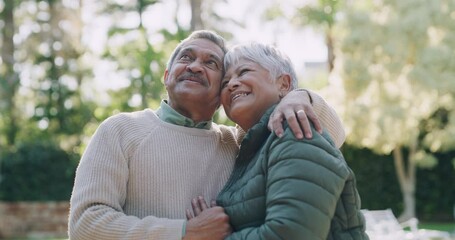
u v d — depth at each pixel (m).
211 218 2.73
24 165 17.17
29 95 21.75
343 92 16.72
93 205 2.85
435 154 18.34
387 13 16.47
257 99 2.94
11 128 20.80
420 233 11.29
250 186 2.68
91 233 2.79
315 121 2.68
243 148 2.86
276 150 2.58
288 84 3.03
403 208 18.20
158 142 3.08
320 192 2.47
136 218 2.82
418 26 16.02
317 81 21.69
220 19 20.81
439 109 17.86
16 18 22.05
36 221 16.19
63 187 17.44
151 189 3.00
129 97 19.70
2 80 20.27
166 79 3.35
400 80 16.44
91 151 2.99
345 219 2.58
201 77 3.19
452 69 16.11
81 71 21.52
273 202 2.49
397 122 16.17
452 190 18.33
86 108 20.94
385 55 16.38
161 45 19.48
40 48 21.81
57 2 21.47
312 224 2.42
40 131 21.05
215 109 3.30
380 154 18.22
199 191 3.08
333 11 20.50
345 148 18.28
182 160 3.09
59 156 17.48
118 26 19.83
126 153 3.01
